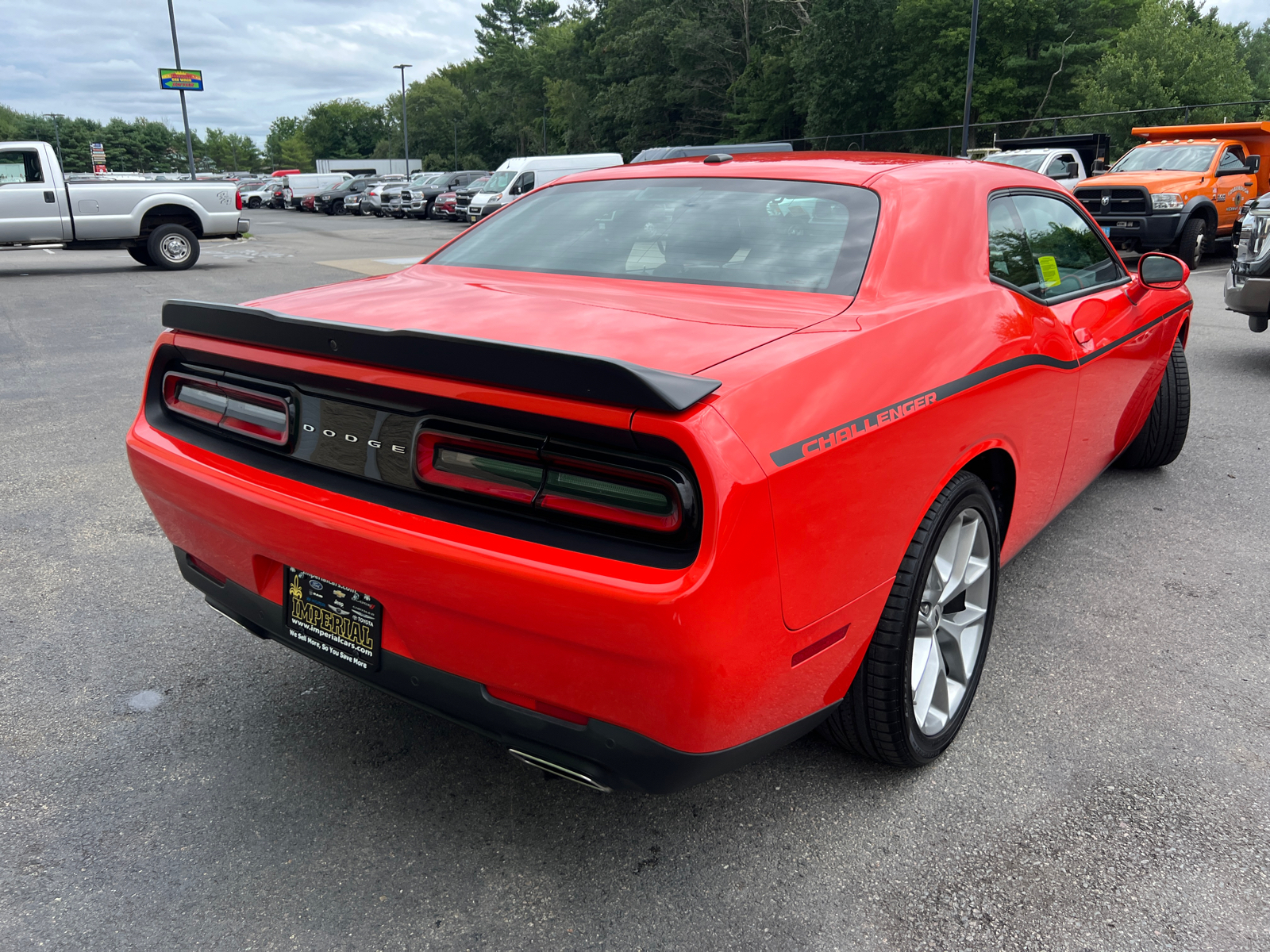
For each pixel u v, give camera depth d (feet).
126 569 11.92
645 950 5.95
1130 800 7.40
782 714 6.07
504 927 6.14
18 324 32.65
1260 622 10.47
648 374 4.99
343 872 6.63
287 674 9.41
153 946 5.93
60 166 49.03
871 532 6.25
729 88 178.81
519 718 5.88
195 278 47.91
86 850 6.81
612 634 5.16
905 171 8.57
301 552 6.40
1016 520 9.15
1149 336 12.10
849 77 142.92
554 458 5.38
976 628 8.30
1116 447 12.82
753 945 5.98
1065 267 10.25
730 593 5.08
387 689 6.52
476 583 5.49
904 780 7.68
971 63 102.63
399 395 5.93
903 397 6.47
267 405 6.88
